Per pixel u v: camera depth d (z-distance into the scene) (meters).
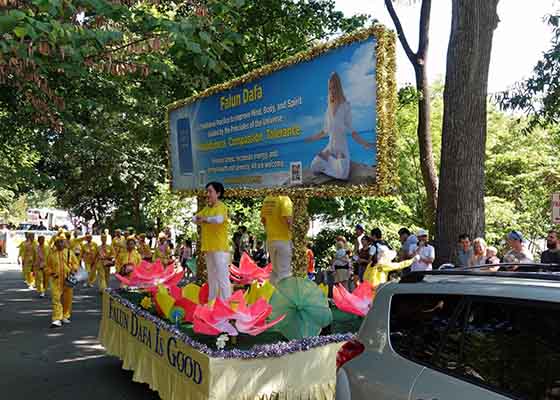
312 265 13.18
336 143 7.31
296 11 16.78
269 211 8.59
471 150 9.05
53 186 12.30
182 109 11.68
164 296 6.70
